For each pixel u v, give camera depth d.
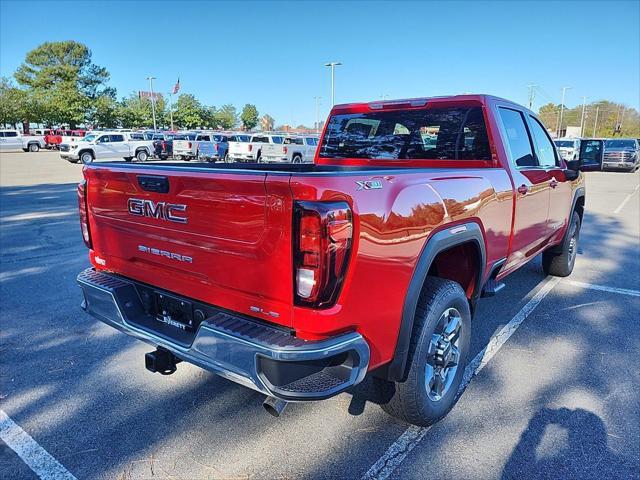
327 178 2.05
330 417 3.09
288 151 29.05
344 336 2.18
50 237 8.34
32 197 13.91
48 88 75.62
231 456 2.72
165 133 38.38
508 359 3.86
